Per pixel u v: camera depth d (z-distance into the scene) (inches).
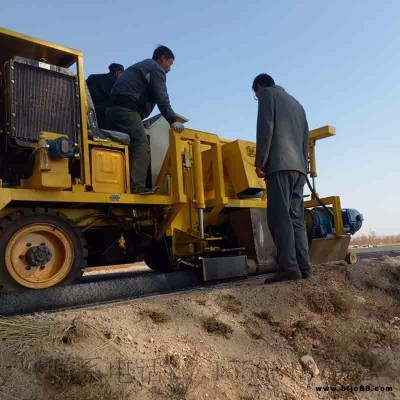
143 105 217.8
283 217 203.6
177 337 135.5
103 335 123.6
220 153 232.1
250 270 222.4
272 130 206.2
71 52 193.6
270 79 225.1
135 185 204.2
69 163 184.5
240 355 140.0
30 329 117.2
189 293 168.4
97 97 263.0
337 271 228.8
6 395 97.7
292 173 207.0
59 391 102.7
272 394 132.5
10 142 171.0
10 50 189.0
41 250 163.6
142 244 221.9
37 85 179.2
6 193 158.1
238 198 247.3
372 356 159.3
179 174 209.5
